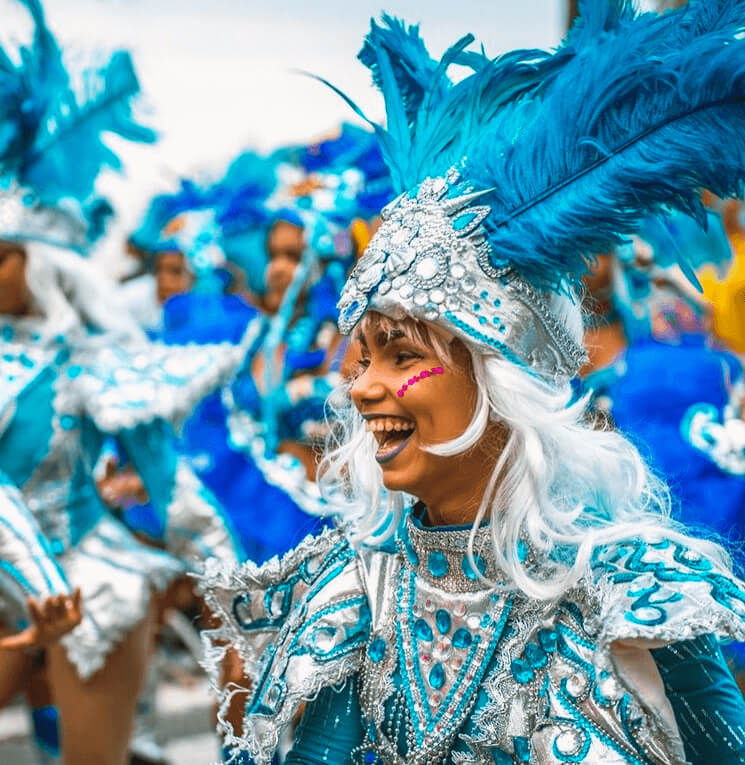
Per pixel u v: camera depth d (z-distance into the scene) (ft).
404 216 5.70
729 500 11.49
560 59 5.98
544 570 5.56
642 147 5.51
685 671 5.49
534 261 5.51
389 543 6.13
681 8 5.63
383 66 6.27
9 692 11.16
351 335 5.90
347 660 5.98
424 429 5.62
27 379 11.14
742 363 12.68
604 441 5.74
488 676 5.58
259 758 6.15
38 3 11.41
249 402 14.89
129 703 11.09
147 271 22.22
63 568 11.06
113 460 13.41
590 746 5.23
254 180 17.93
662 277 12.82
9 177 11.43
